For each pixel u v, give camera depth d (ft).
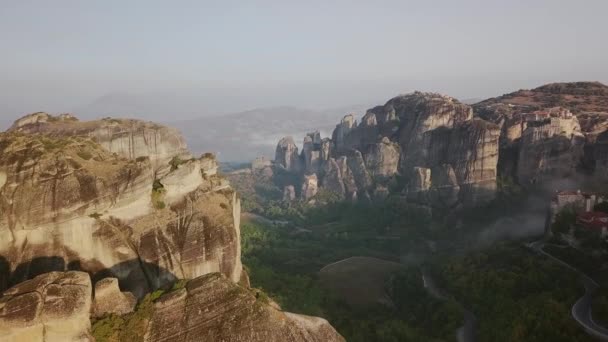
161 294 178.40
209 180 309.42
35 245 226.17
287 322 178.70
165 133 341.82
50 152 238.07
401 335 347.56
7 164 230.48
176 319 169.99
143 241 250.16
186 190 280.51
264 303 180.04
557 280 366.43
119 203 243.60
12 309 151.53
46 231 226.99
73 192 230.07
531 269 390.42
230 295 176.86
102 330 161.99
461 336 340.59
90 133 312.29
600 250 391.04
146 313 170.71
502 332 308.60
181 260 256.93
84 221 233.96
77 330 156.25
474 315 375.25
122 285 234.58
